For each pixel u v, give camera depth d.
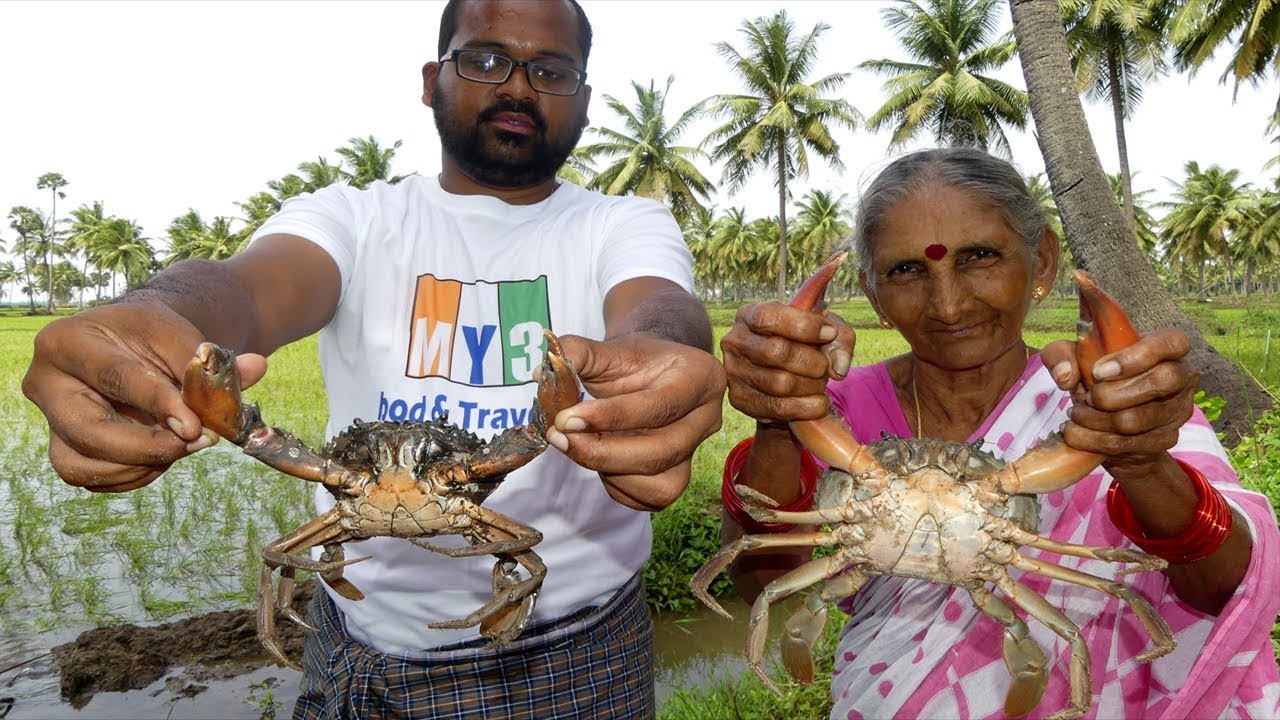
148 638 2.08
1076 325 0.51
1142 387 0.47
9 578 2.51
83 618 2.24
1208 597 0.62
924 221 0.65
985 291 0.65
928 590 0.73
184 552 2.69
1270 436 2.01
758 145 11.16
